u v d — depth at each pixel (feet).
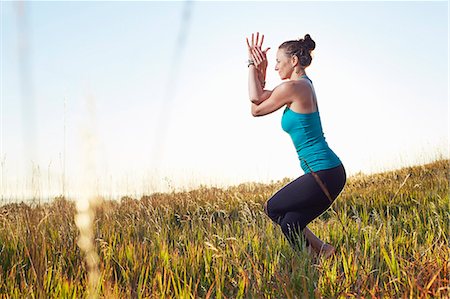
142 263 10.61
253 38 12.05
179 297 8.37
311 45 11.76
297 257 10.09
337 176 10.99
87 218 3.81
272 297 8.52
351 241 12.19
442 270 8.83
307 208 11.13
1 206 15.02
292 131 11.25
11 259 10.80
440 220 14.53
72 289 8.56
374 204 20.47
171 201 22.57
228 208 21.68
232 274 10.07
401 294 8.07
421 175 28.99
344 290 8.15
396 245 11.10
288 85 11.09
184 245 13.65
